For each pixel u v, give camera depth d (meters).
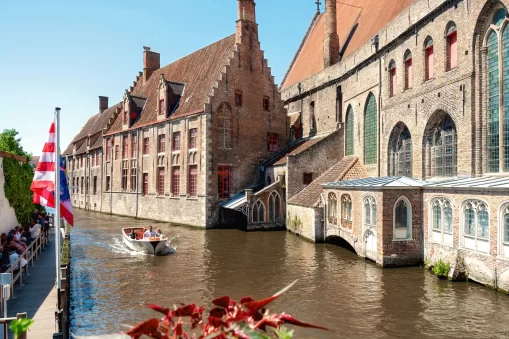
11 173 19.53
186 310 2.79
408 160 23.12
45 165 12.25
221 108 33.72
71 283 15.31
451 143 19.14
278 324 2.58
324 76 34.38
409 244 16.67
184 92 38.56
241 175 34.69
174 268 17.70
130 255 20.92
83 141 60.94
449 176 19.23
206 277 15.99
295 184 29.94
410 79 22.47
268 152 36.38
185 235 28.25
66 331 8.80
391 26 24.28
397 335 9.66
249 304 2.66
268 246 22.97
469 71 17.12
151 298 13.36
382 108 25.19
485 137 16.84
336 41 34.31
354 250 20.94
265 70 36.44
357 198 18.98
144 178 41.12
